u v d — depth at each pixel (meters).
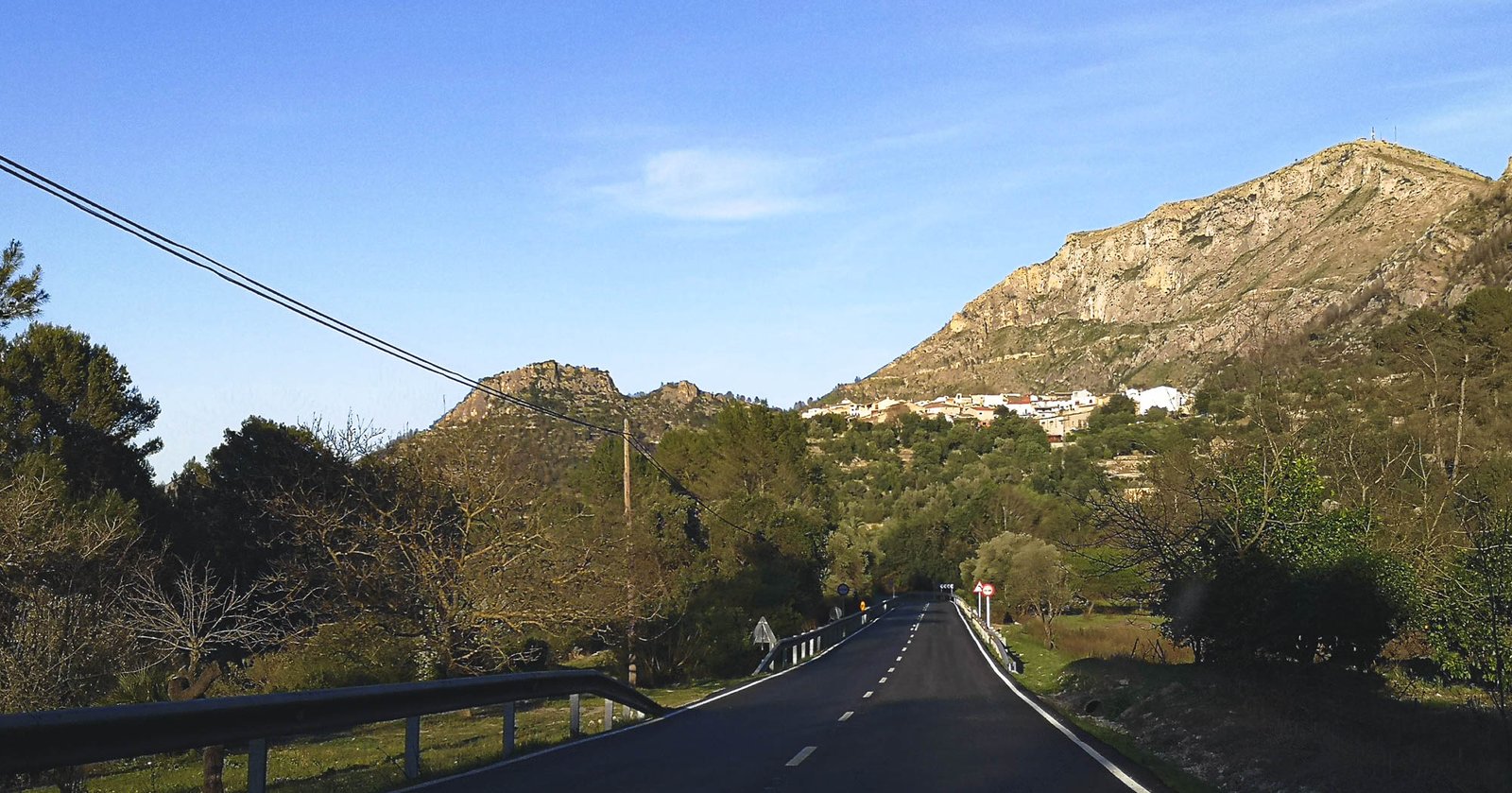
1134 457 121.75
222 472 40.31
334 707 10.47
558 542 28.95
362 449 29.08
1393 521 30.62
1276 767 12.17
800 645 43.44
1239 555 23.38
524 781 11.58
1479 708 19.33
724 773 12.14
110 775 16.31
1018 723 18.27
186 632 20.72
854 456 175.62
